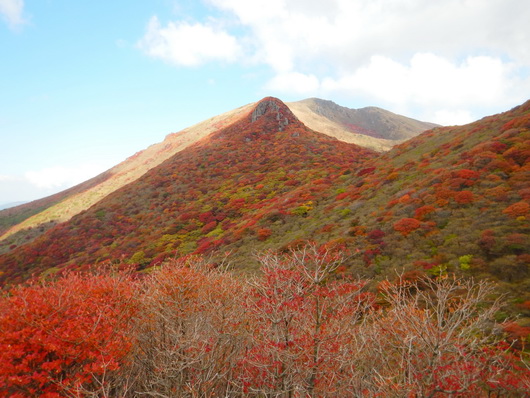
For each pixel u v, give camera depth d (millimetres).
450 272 17109
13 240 88375
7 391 6500
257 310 7855
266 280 8078
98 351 7211
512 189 23219
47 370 6410
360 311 10305
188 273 9594
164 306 9039
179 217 57281
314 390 7285
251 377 7441
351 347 8031
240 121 122938
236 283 10125
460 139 40844
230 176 75812
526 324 11242
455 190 26375
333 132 168000
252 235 37094
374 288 17688
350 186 44594
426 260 19078
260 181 67625
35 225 95875
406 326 7422
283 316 7141
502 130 35000
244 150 91438
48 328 6992
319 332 7227
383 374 7535
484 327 9344
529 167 24953
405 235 23000
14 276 49219
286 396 7336
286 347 7168
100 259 46500
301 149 83875
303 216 39312
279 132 101125
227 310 9000
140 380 8844
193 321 8523
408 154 48344
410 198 28969
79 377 6430
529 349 9609
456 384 5816
